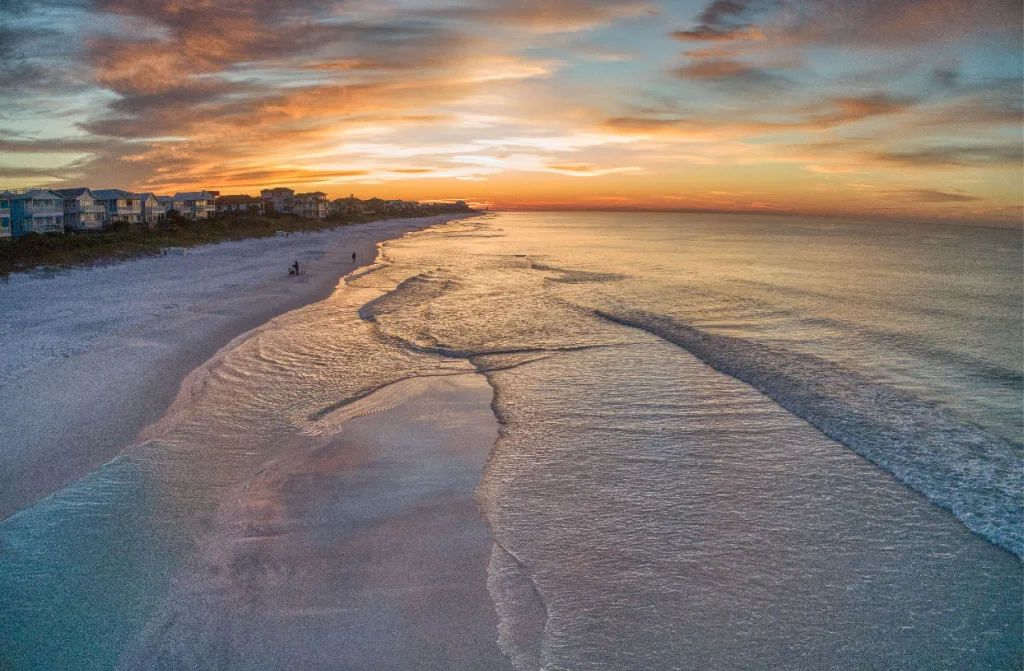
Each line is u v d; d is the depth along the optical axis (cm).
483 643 733
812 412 1566
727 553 945
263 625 748
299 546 926
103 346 1948
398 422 1462
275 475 1162
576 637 751
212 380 1702
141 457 1200
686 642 750
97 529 945
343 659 698
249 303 2911
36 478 1097
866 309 3300
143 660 686
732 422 1492
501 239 10419
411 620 770
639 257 6781
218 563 872
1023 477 1218
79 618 750
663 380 1830
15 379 1585
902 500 1120
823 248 9175
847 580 884
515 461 1259
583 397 1667
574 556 927
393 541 951
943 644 760
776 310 3180
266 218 10188
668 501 1103
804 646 750
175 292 3119
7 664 673
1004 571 910
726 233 14562
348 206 19038
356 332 2405
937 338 2559
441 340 2320
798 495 1134
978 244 11281
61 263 4022
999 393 1784
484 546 945
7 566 845
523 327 2594
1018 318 3103
